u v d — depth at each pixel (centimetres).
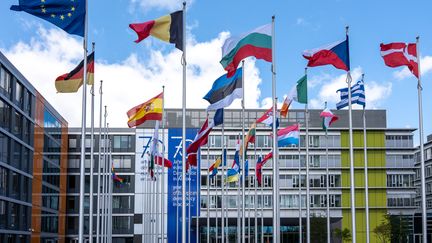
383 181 11262
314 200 11181
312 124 11462
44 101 9581
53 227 10169
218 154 11125
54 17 3225
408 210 11219
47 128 9800
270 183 11144
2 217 7500
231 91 3969
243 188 4953
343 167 11275
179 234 10550
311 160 11288
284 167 11194
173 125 11344
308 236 4700
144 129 11206
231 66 3509
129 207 11044
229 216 10938
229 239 11088
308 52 3622
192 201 10588
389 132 11419
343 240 10912
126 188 11094
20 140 8238
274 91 3528
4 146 7588
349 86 3634
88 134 11319
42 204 9450
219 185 11044
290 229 11088
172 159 10700
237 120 11375
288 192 11112
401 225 10581
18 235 8162
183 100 3634
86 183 11206
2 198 7412
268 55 3497
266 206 11044
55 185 10331
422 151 3459
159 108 5184
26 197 8538
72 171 11356
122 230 10975
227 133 11206
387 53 3603
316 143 11356
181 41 3559
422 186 3431
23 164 8394
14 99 7938
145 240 10225
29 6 3195
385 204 11194
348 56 3622
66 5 3238
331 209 11150
